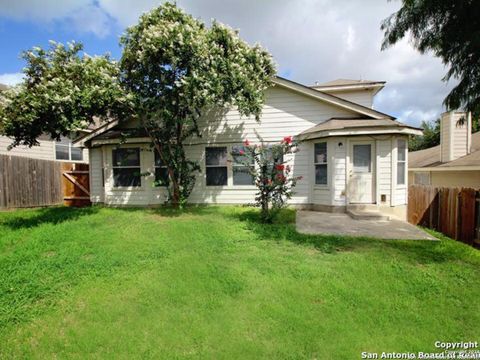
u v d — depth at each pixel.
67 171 11.08
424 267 3.81
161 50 6.76
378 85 11.02
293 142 7.45
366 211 7.59
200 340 2.32
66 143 13.23
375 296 3.01
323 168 8.50
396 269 3.69
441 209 7.09
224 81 7.18
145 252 4.34
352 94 11.68
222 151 9.45
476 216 5.91
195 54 6.63
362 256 4.18
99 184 10.09
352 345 2.28
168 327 2.48
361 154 7.98
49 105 6.04
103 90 6.38
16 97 6.08
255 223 6.45
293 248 4.61
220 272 3.57
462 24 4.07
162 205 9.26
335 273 3.56
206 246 4.68
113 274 3.52
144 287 3.17
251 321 2.57
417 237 5.33
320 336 2.37
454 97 4.49
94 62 6.67
